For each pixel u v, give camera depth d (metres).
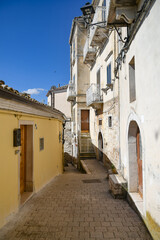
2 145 3.86
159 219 3.08
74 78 18.00
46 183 7.48
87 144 15.76
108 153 10.22
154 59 3.28
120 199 5.44
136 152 5.39
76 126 16.64
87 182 7.76
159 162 3.11
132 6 4.45
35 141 6.16
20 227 3.77
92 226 3.84
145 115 3.80
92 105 12.60
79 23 16.28
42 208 4.75
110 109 9.56
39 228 3.74
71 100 18.80
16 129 4.51
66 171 13.95
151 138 3.46
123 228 3.76
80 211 4.58
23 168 5.84
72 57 19.05
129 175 5.27
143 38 3.88
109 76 9.72
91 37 10.73
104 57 10.82
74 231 3.64
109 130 9.87
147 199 3.69
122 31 6.68
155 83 3.25
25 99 4.60
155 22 3.21
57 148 9.94
